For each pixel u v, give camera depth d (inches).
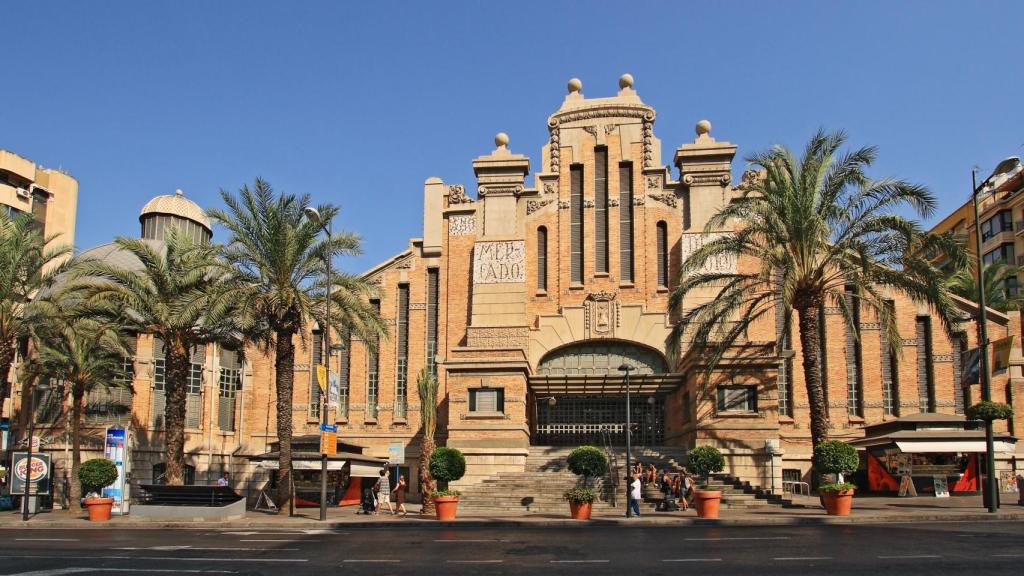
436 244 1737.2
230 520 1165.7
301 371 1738.4
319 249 1291.8
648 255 1660.9
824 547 727.7
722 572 595.5
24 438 1601.9
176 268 1397.6
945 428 1416.1
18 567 644.7
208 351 1747.0
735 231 1598.2
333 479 1576.0
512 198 1713.8
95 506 1215.6
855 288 1360.7
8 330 1342.3
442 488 1407.5
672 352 1368.1
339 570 629.3
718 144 1658.5
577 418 1727.4
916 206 1152.8
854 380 1608.0
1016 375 1573.6
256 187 1264.8
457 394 1523.1
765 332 1589.6
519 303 1641.2
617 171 1711.4
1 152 2277.3
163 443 1659.7
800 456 1569.9
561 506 1306.6
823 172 1189.7
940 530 860.0
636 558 681.6
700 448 1284.4
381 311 1739.7
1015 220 2667.3
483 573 607.2
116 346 1430.9
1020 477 1187.3
